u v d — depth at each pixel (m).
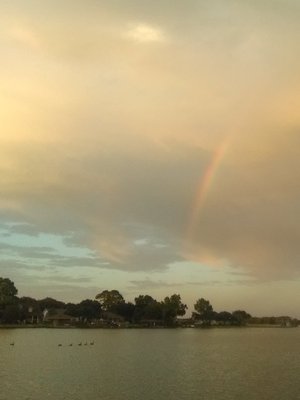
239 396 51.03
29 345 125.50
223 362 86.88
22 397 49.25
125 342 146.38
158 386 56.97
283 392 53.25
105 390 53.81
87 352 106.19
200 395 51.38
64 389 54.16
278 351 116.44
